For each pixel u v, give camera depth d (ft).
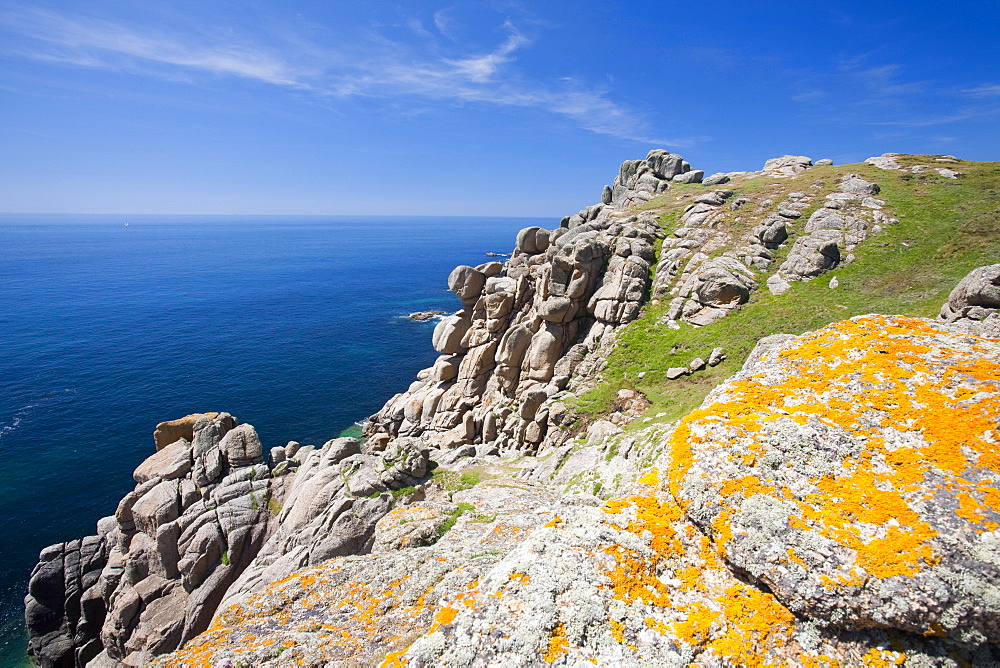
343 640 37.11
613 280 159.94
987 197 155.43
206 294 530.68
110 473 175.83
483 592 28.55
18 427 208.95
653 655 24.52
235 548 103.71
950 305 87.86
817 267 140.77
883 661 23.76
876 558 24.50
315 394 244.83
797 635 25.35
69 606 113.80
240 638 39.01
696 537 30.73
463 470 112.37
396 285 591.78
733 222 175.73
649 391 119.44
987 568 22.43
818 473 29.43
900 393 31.94
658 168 295.69
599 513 33.22
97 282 619.26
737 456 31.63
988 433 27.22
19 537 143.84
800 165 250.37
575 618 25.95
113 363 290.97
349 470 103.71
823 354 38.11
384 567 47.60
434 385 192.13
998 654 22.72
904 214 156.87
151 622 97.81
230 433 125.29
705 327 135.95
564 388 143.33
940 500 25.43
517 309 179.22
